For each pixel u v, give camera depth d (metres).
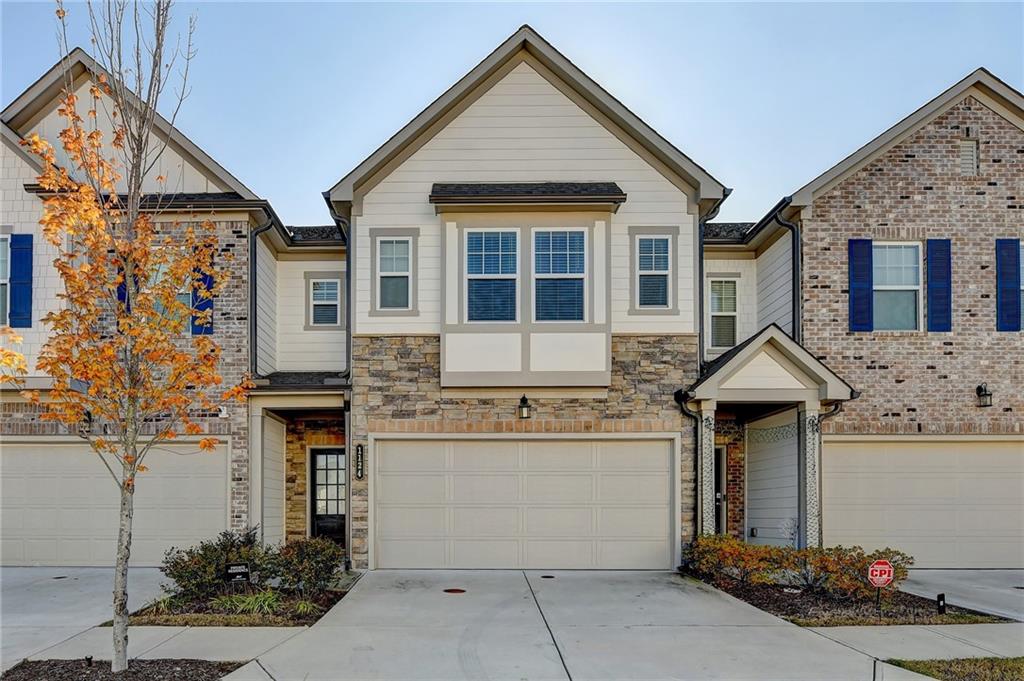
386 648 7.53
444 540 12.41
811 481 12.05
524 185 12.80
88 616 8.97
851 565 9.83
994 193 13.20
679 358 12.62
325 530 14.79
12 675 6.66
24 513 12.81
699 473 12.27
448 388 12.46
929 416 12.86
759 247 14.68
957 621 8.75
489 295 12.38
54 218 6.81
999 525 12.86
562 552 12.44
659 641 7.84
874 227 13.11
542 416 12.51
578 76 12.77
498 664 7.05
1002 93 13.08
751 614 9.06
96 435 12.73
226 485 12.70
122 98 7.69
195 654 7.28
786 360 12.12
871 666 7.02
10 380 6.86
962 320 13.02
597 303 12.35
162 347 7.05
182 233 12.97
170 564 9.77
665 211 12.87
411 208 12.79
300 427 14.79
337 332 14.78
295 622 8.56
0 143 12.80
